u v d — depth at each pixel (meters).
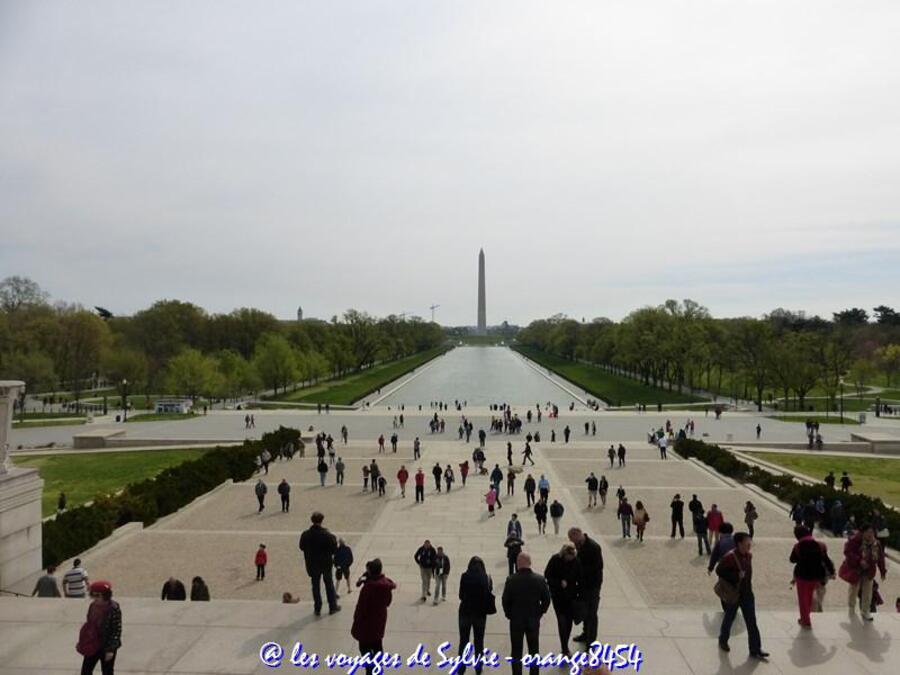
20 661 12.34
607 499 42.38
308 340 148.50
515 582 11.87
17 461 59.53
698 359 116.56
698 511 32.09
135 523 35.53
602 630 13.45
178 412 95.00
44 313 122.00
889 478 52.47
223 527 36.28
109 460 59.84
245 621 13.92
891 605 24.69
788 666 11.98
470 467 53.41
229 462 48.62
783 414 93.62
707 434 71.00
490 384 146.75
